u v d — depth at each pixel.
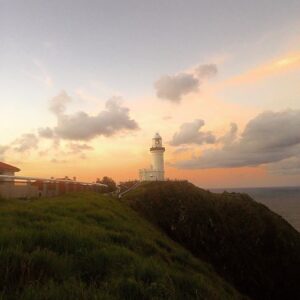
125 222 16.39
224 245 29.77
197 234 30.02
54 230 8.84
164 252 12.55
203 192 43.50
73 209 15.45
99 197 26.19
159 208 33.38
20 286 5.52
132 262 7.86
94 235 9.88
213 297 7.97
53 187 24.14
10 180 17.91
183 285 7.80
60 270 6.44
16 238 7.54
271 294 26.05
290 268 29.98
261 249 31.48
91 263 7.16
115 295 5.80
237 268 27.11
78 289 5.61
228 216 35.75
